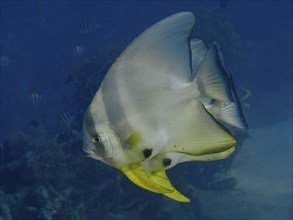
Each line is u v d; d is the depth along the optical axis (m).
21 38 36.81
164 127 1.25
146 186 1.24
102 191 9.78
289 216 11.08
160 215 10.54
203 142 1.20
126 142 1.28
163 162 1.25
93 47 36.75
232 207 12.12
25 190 8.95
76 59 31.05
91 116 1.32
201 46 1.37
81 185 9.63
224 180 12.94
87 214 9.44
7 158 10.09
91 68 14.98
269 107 22.47
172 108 1.25
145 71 1.31
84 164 9.80
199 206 11.30
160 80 1.29
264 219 11.26
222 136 1.17
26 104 26.66
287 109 22.30
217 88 1.19
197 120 1.21
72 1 40.72
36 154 9.85
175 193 1.22
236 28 40.28
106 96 1.33
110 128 1.30
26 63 32.94
